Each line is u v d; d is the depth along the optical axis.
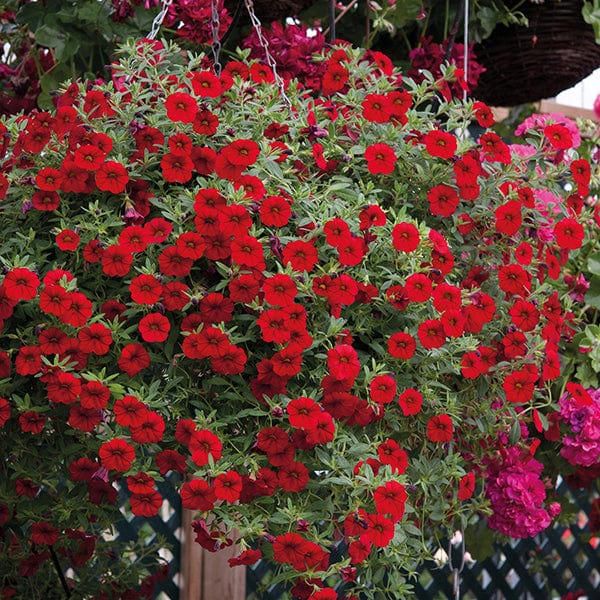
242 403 1.49
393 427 1.55
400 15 2.45
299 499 1.47
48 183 1.46
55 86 2.35
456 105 1.70
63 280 1.40
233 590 2.62
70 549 1.86
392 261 1.55
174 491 2.65
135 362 1.42
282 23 2.46
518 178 1.71
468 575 3.07
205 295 1.42
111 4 2.20
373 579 1.53
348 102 1.64
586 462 2.24
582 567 3.27
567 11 2.38
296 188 1.54
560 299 2.27
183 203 1.45
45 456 1.56
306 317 1.48
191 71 1.65
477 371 1.57
